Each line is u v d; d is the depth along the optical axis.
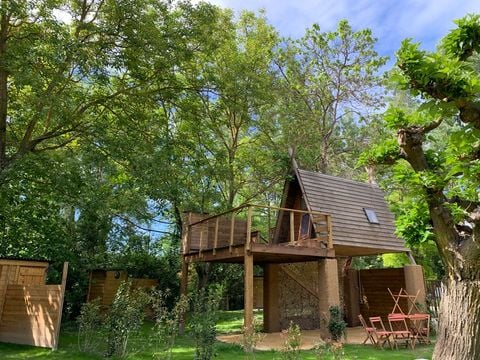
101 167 11.55
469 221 5.21
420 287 12.74
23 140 11.01
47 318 8.66
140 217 15.30
